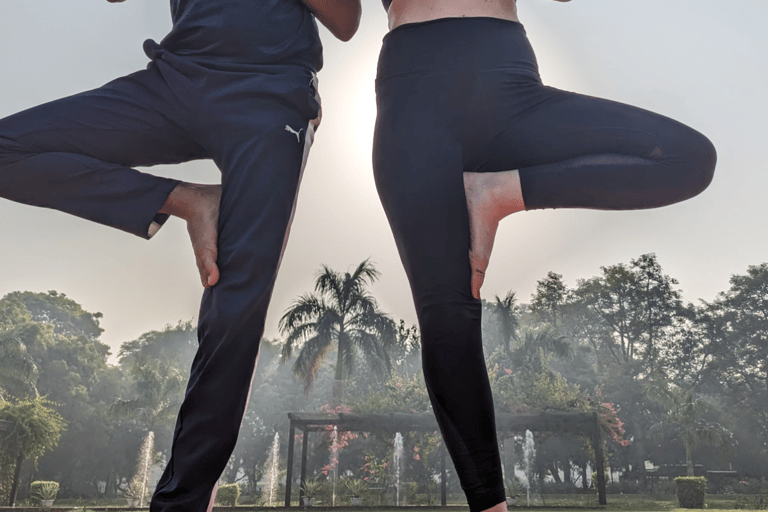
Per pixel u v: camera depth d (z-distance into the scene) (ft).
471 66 4.07
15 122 3.75
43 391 123.54
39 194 3.82
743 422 134.82
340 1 4.60
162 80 4.11
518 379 67.67
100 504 85.10
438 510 49.60
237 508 54.44
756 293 142.31
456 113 4.04
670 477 119.03
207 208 3.95
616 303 148.66
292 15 4.53
